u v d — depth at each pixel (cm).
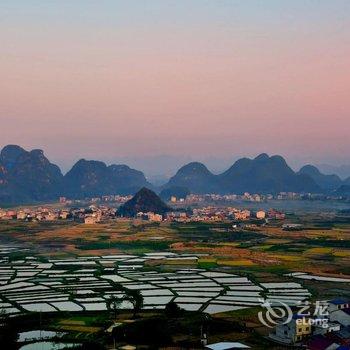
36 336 16900
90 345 15512
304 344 15300
